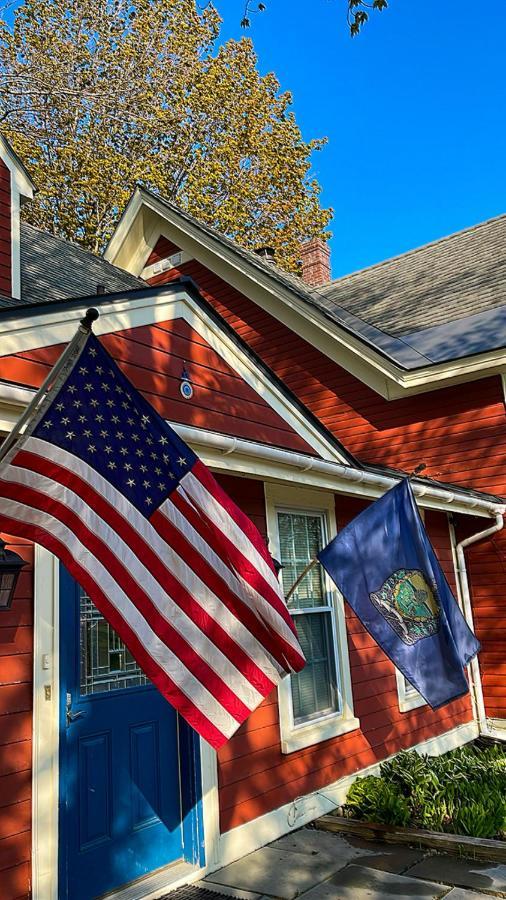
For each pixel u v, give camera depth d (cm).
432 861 496
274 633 347
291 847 529
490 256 1251
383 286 1383
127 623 302
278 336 1177
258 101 2236
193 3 2158
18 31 1981
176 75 2127
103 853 421
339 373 1108
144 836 454
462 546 944
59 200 2034
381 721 720
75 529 295
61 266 748
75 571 291
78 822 408
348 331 1051
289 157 2291
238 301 1226
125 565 306
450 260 1340
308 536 680
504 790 610
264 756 558
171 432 335
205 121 2166
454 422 984
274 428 630
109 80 2025
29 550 409
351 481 641
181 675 313
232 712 325
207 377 573
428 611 500
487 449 947
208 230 1223
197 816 481
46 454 289
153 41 2117
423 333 1092
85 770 420
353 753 666
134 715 464
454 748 829
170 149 2138
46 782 389
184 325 563
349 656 695
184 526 328
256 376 625
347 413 1091
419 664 482
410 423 1025
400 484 527
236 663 332
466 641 521
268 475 549
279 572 616
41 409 285
